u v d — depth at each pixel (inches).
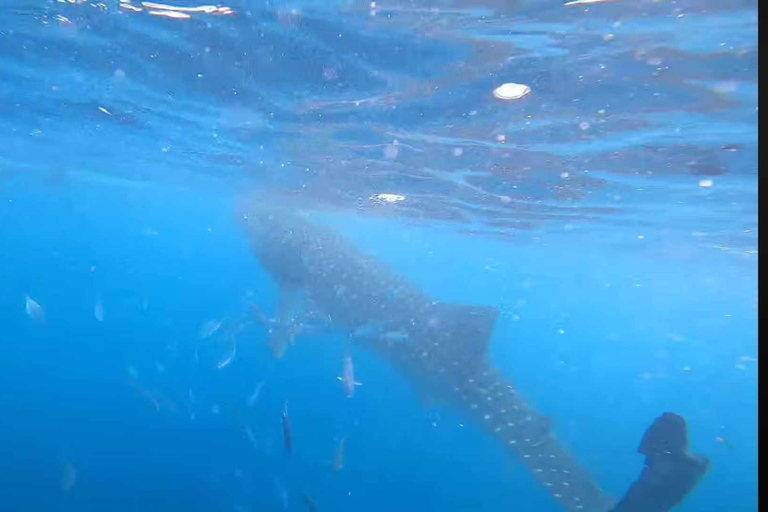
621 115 409.1
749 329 2304.4
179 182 1029.2
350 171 689.6
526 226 928.3
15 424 1110.4
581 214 778.8
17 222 2442.2
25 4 357.1
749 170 491.8
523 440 497.4
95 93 542.6
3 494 689.6
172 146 735.1
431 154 575.2
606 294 1951.3
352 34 340.8
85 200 1525.6
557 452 490.3
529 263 1425.9
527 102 407.2
